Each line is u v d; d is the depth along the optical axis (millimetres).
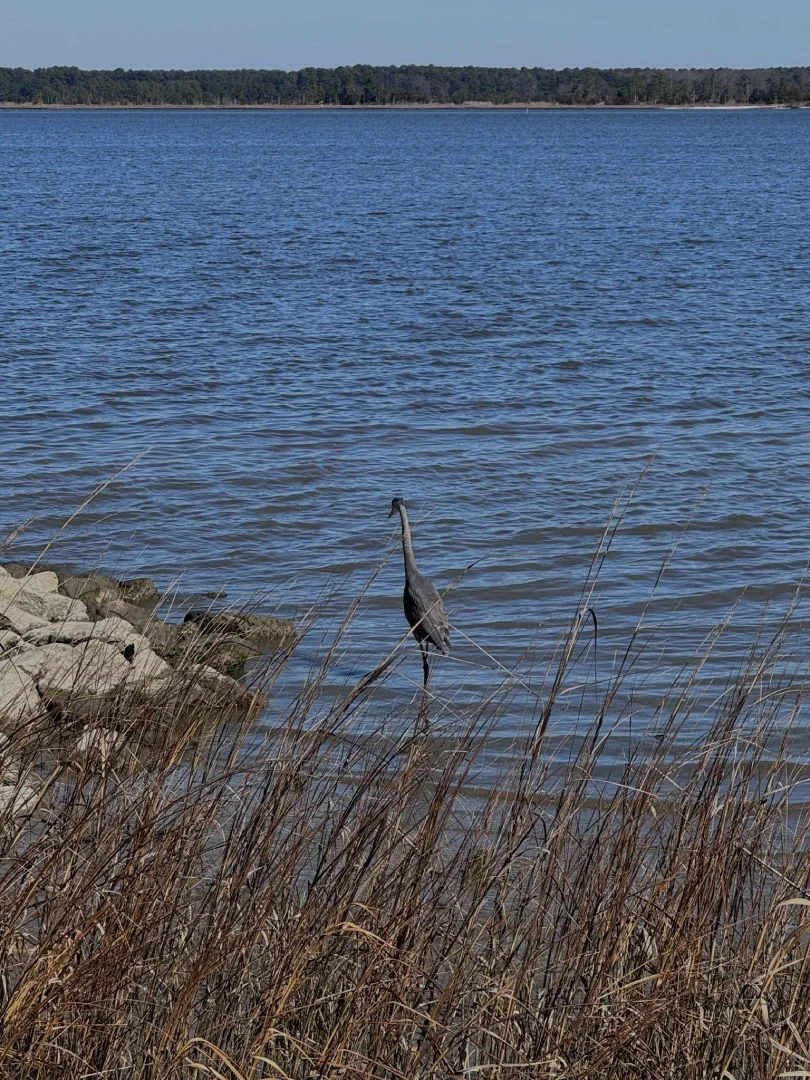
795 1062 4379
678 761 5617
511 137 197250
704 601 13086
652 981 4734
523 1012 4645
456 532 15375
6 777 5316
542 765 5633
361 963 4562
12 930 4387
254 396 22750
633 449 19469
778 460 18812
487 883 4801
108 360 25703
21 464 17672
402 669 10883
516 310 33781
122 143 168750
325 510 16156
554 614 12664
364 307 33938
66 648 9938
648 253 48531
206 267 42375
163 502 16266
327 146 163875
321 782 5496
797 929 4633
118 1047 4348
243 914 4625
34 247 47469
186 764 5516
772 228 59656
